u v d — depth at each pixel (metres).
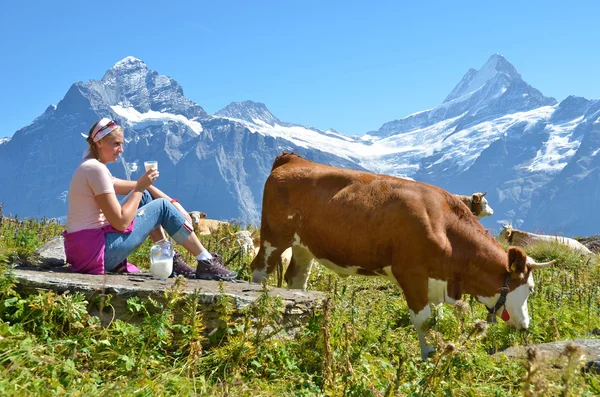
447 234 4.98
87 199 4.57
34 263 4.84
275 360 4.01
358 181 5.20
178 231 4.91
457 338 3.92
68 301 3.80
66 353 3.62
